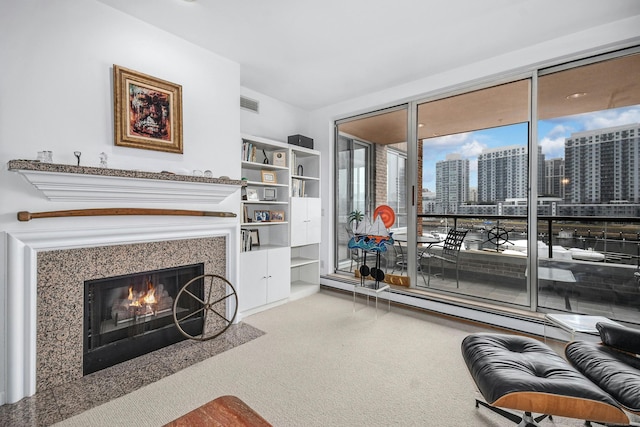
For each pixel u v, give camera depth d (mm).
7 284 1745
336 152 4578
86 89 2098
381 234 3330
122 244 2238
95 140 2137
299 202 3988
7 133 1781
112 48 2229
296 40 2707
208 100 2850
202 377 2076
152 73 2453
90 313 2111
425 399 1850
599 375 1425
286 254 3764
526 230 2965
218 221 2867
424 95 3566
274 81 3592
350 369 2195
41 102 1907
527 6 2213
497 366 1453
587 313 2725
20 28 1833
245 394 1892
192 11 2285
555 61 2721
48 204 1902
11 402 1754
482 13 2305
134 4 2189
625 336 1567
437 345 2594
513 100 3049
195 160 2742
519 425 1484
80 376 2037
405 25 2475
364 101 4027
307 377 2088
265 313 3391
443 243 3545
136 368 2178
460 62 3109
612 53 2537
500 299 3137
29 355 1816
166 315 2553
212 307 2834
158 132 2453
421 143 3693
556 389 1238
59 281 1948
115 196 2154
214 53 2904
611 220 2613
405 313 3404
